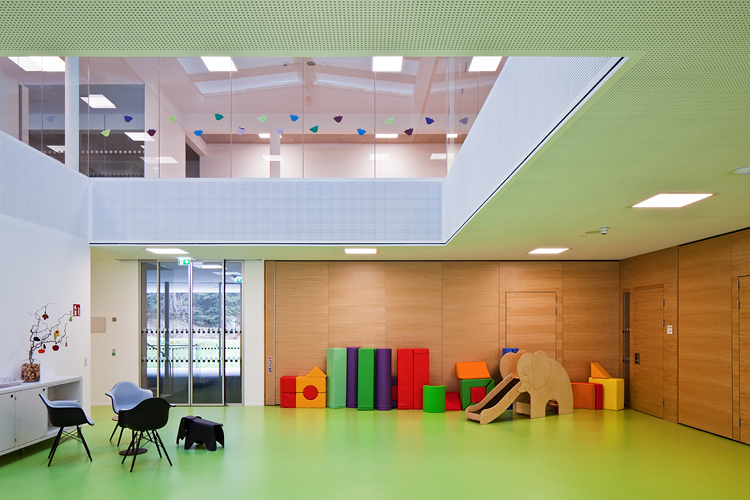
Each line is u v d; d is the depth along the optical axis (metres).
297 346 12.05
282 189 9.97
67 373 9.01
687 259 9.63
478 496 5.93
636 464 7.16
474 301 12.30
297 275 12.17
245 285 12.10
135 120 10.22
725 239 8.57
